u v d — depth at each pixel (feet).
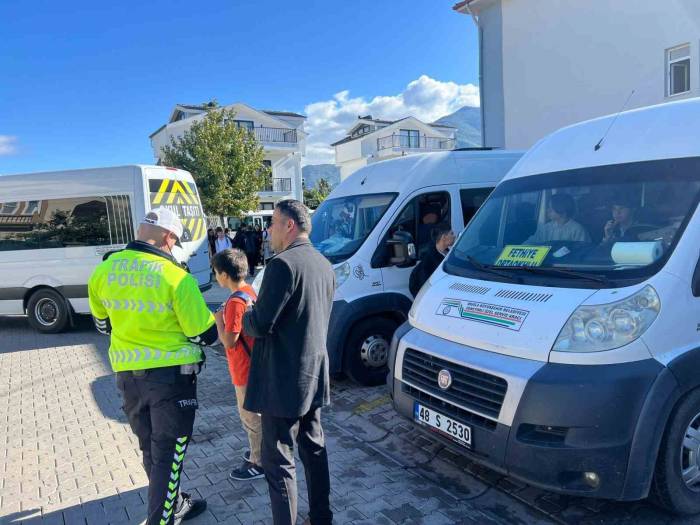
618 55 44.96
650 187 10.93
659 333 9.21
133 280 9.04
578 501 10.70
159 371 9.18
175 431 9.30
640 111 12.48
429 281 13.34
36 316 29.68
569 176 12.50
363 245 17.58
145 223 9.53
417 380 11.61
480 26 56.39
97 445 14.52
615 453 8.77
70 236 28.91
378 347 17.78
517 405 9.32
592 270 10.38
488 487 11.44
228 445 14.12
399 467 12.46
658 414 8.87
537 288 10.64
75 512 11.11
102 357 24.11
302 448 9.56
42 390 19.65
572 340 9.27
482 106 57.21
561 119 49.75
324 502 9.59
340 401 16.80
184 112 130.82
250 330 8.61
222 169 86.58
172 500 9.30
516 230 12.73
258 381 9.00
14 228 29.50
